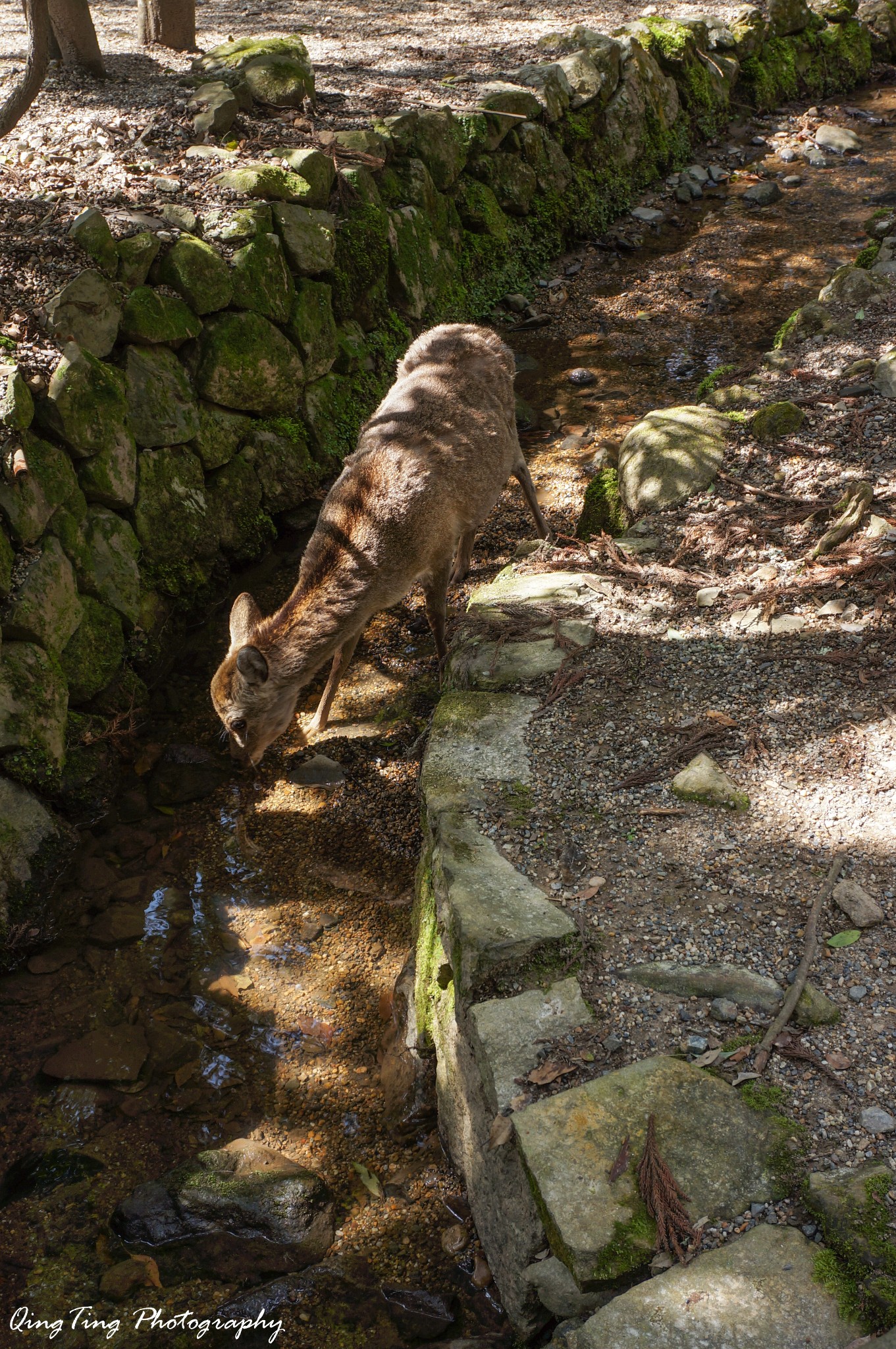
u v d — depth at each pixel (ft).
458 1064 10.89
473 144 28.71
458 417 16.30
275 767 17.07
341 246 23.50
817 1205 8.39
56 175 21.49
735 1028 9.87
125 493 18.21
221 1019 13.17
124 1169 11.53
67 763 16.07
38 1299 10.30
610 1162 8.84
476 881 11.40
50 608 16.22
